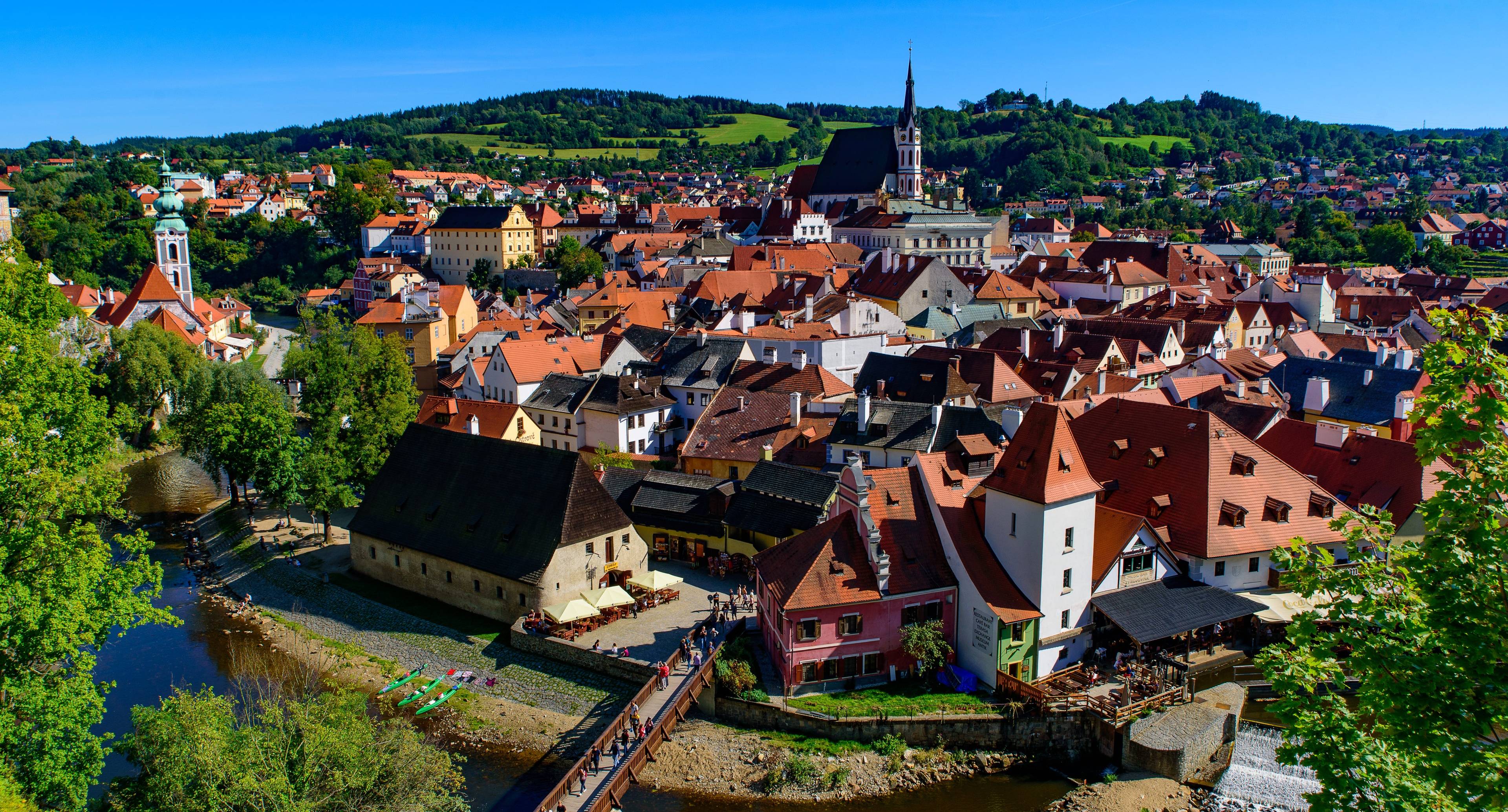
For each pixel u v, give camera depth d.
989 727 62.53
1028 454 66.50
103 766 59.62
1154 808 56.50
